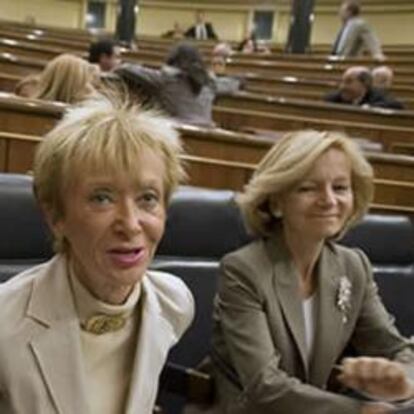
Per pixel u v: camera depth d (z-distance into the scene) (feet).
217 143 8.98
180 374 4.26
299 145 4.26
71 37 27.17
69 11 44.27
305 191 4.25
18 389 2.55
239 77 19.13
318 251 4.41
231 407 4.02
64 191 2.59
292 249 4.37
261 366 3.92
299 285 4.34
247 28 43.37
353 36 24.79
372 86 16.69
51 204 2.66
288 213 4.30
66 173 2.56
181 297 3.21
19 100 8.23
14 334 2.56
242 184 8.89
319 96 18.60
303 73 22.56
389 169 9.25
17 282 2.71
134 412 2.75
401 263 5.83
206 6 43.98
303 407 3.73
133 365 2.80
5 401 2.58
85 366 2.69
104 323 2.72
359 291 4.53
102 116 2.63
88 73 9.46
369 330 4.57
